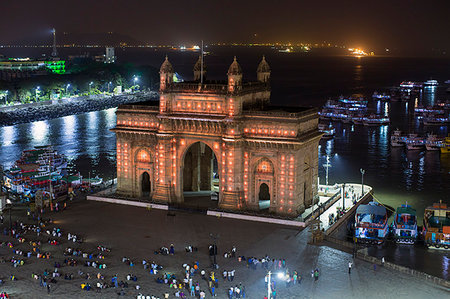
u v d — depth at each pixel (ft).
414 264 347.97
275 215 398.83
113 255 332.60
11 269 313.12
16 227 378.73
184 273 308.60
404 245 385.09
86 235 365.61
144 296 275.59
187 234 367.25
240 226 382.01
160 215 406.41
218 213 400.47
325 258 330.34
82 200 447.01
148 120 432.25
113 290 287.48
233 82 392.27
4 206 423.23
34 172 514.27
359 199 460.55
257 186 405.39
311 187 422.82
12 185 508.53
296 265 320.09
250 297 281.54
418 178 596.29
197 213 409.08
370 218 381.81
